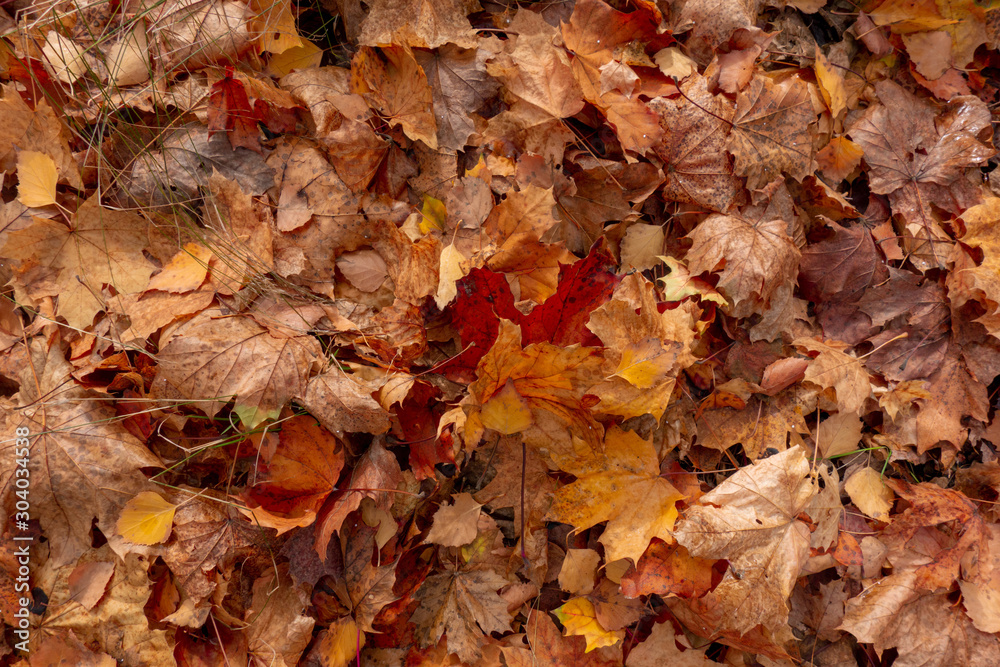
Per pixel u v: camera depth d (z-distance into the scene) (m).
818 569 1.43
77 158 1.38
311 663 1.39
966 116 1.48
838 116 1.49
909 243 1.47
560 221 1.42
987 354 1.47
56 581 1.36
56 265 1.37
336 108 1.40
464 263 1.39
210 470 1.38
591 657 1.41
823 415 1.46
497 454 1.41
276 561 1.38
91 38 1.39
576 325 1.39
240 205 1.39
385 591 1.38
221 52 1.40
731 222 1.43
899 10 1.48
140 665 1.36
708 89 1.43
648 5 1.41
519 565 1.41
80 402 1.36
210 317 1.37
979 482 1.47
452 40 1.41
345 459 1.39
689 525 1.37
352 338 1.39
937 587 1.43
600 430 1.38
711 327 1.45
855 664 1.44
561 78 1.42
